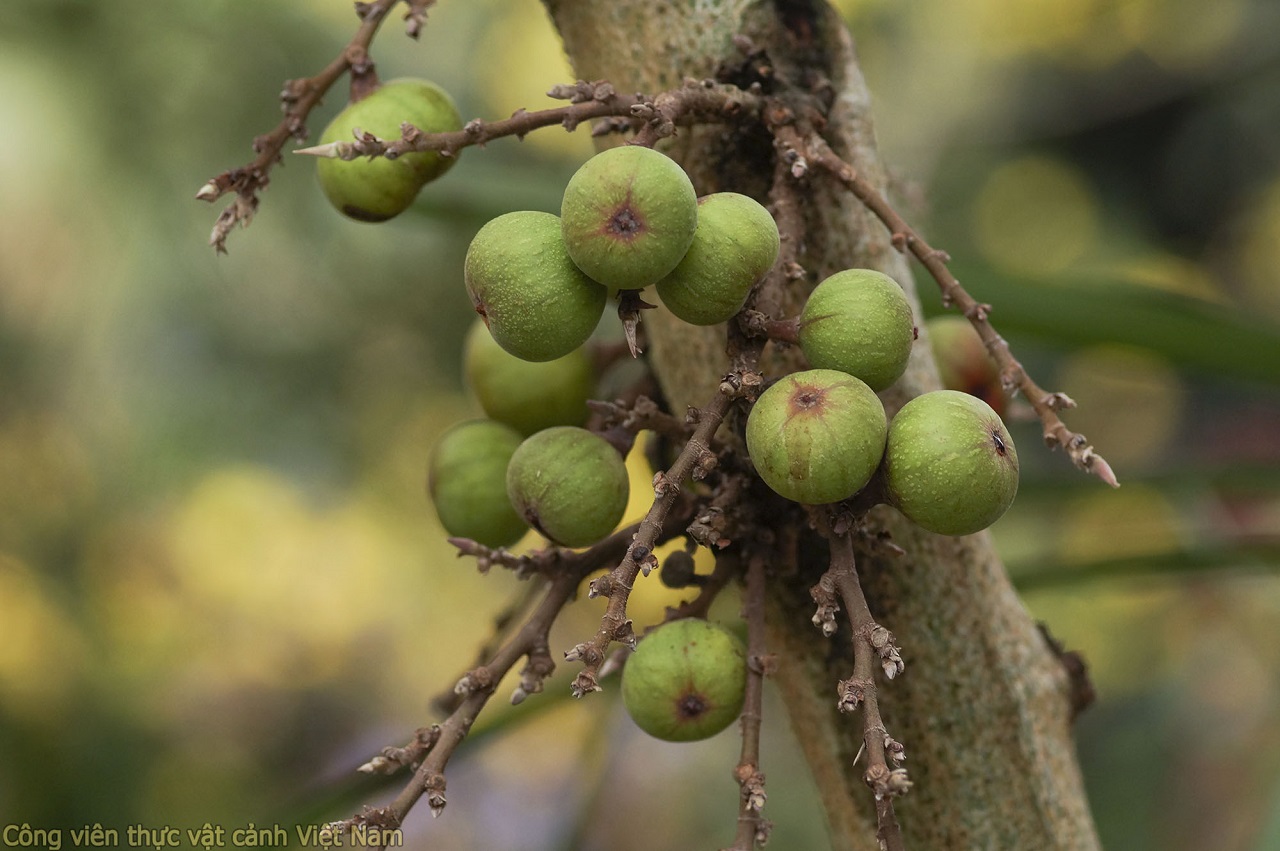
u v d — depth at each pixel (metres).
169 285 5.51
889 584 1.95
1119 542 4.54
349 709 7.25
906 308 1.71
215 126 5.30
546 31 6.19
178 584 6.43
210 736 6.47
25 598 5.45
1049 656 2.11
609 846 6.46
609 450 1.84
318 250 5.67
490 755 7.35
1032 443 6.11
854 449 1.58
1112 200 8.30
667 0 1.99
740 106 1.86
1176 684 5.71
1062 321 2.81
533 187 2.98
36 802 4.97
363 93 2.02
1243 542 2.90
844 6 7.43
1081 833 2.04
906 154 7.19
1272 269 8.09
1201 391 7.12
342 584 7.20
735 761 6.73
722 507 1.72
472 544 1.78
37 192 5.06
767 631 2.00
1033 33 7.93
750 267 1.67
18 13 5.05
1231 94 5.34
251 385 5.91
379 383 6.20
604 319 3.65
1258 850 2.25
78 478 5.67
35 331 5.40
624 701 1.78
